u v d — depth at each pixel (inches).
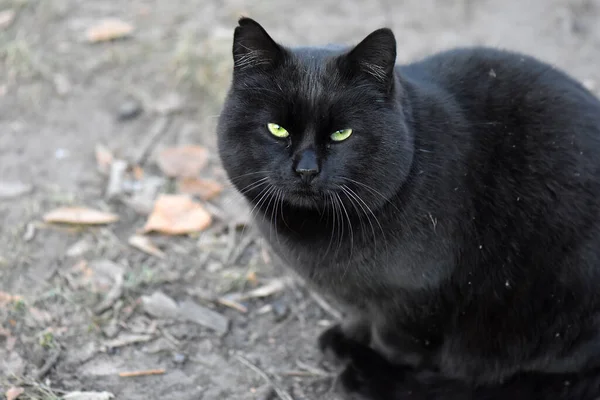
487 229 34.3
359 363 36.6
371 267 33.8
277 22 54.2
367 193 33.0
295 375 37.0
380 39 32.2
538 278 34.4
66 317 38.0
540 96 34.9
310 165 32.2
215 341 37.9
